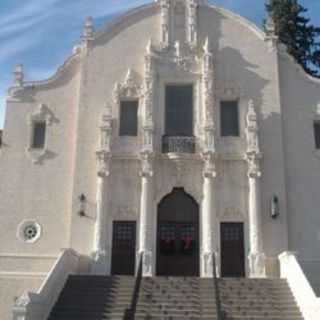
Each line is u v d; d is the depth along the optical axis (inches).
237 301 823.7
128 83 1099.9
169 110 1091.3
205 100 1067.3
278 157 1052.5
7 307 976.3
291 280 868.0
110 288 863.1
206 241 995.3
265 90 1095.6
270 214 1019.3
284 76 1120.8
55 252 1015.6
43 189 1052.5
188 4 1144.2
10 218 1035.9
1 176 1058.7
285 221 1014.4
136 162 1056.8
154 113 1077.8
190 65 1105.4
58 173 1062.4
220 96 1094.4
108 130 1049.5
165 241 1025.5
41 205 1043.3
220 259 1002.1
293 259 887.1
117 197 1040.2
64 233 1027.3
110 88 1103.6
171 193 1051.3
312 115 1095.6
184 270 1008.2
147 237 997.2
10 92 1108.5
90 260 993.5
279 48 1138.0
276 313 785.6
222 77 1103.6
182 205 1048.2
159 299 828.0
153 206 1033.5
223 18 1142.3
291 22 1573.6
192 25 1130.0
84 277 900.0
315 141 1083.3
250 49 1122.0
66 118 1096.2
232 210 1028.5
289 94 1109.1
